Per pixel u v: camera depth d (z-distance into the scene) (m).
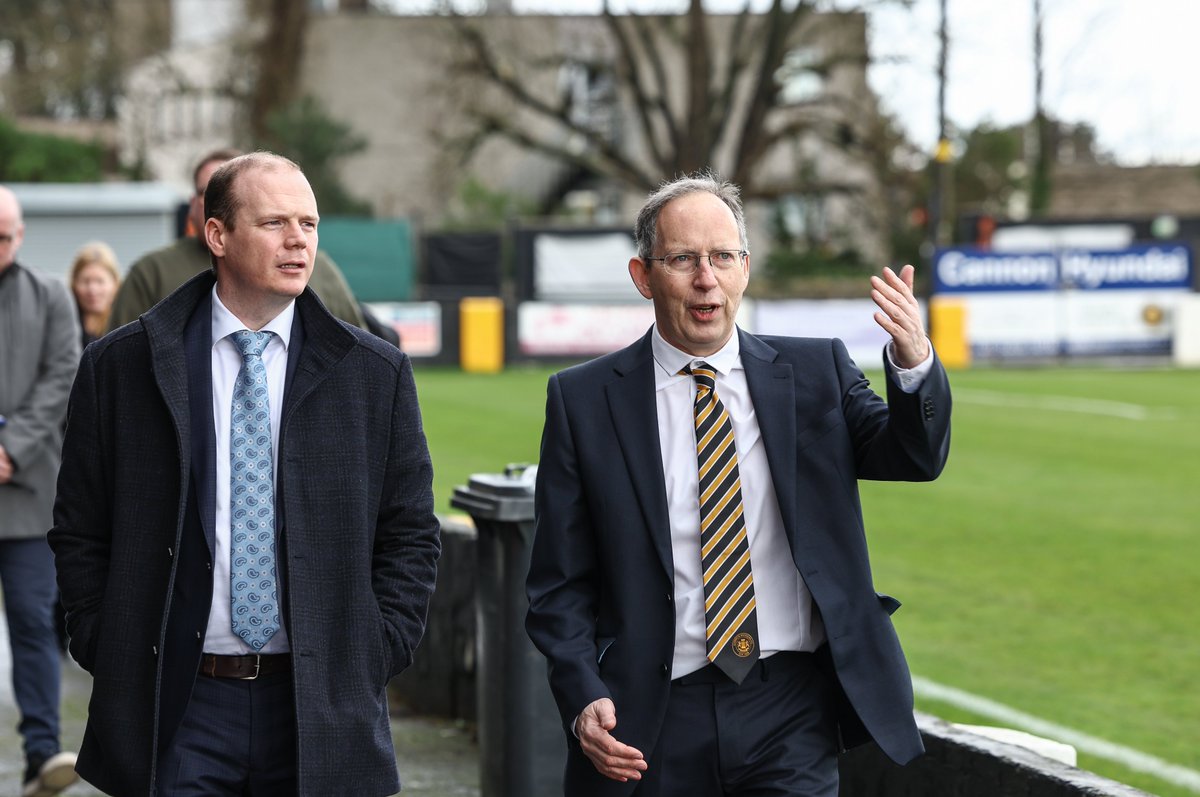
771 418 5.00
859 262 61.28
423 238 44.81
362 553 4.77
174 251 8.06
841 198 65.19
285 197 4.78
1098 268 41.75
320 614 4.70
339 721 4.66
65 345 8.27
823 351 5.16
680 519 4.98
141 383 4.79
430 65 63.69
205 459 4.73
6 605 8.07
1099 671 11.57
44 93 67.69
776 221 64.06
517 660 7.00
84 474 4.84
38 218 35.44
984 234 45.44
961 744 5.95
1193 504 19.55
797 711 4.97
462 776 8.45
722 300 4.96
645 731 4.87
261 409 4.79
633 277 5.22
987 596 14.15
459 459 22.14
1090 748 9.54
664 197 5.03
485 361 40.69
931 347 4.77
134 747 4.66
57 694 8.09
